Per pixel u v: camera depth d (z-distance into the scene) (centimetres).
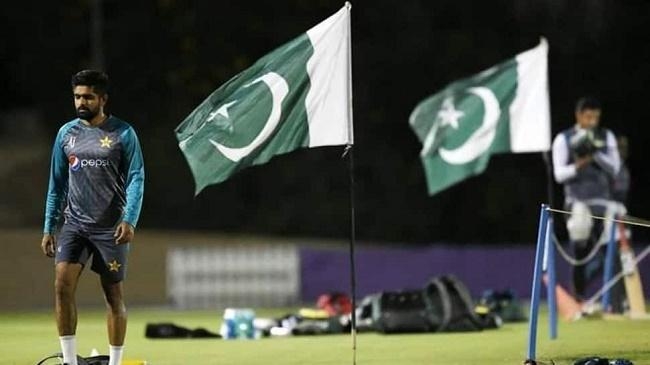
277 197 11956
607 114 11669
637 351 4416
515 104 5297
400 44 11938
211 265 9238
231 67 12169
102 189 3441
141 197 3431
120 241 3384
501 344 4884
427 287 5647
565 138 5909
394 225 11738
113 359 3528
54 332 6016
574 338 4978
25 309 8806
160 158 12038
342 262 9144
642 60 11681
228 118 3794
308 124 3825
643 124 11625
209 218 11950
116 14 12412
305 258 9219
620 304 6100
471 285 8950
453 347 4797
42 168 13000
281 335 5612
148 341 5366
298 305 9138
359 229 11762
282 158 11944
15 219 11988
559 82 11681
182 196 11956
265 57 3816
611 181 5988
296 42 3816
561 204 11438
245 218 11969
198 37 12206
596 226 6019
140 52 12319
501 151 5334
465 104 5362
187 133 3800
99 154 3431
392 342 5084
